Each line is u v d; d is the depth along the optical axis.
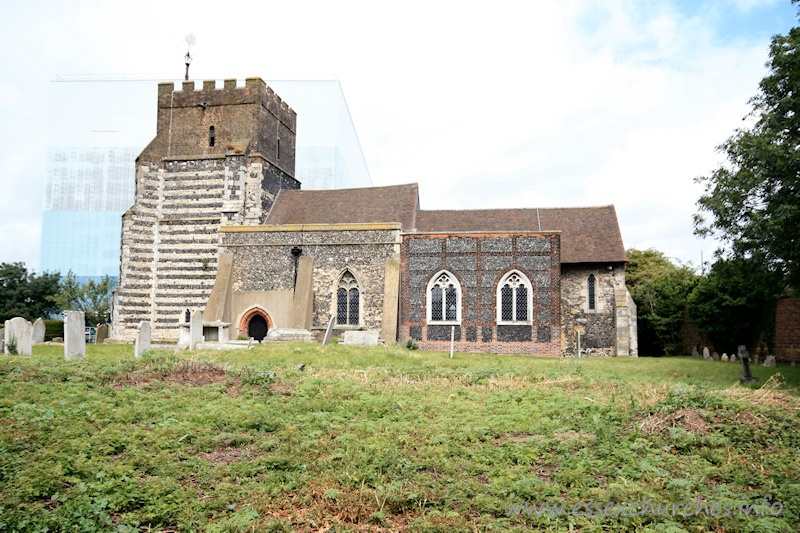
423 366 19.30
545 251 31.02
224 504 7.21
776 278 18.02
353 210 36.12
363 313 32.03
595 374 18.44
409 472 8.21
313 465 8.37
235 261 33.62
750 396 12.88
